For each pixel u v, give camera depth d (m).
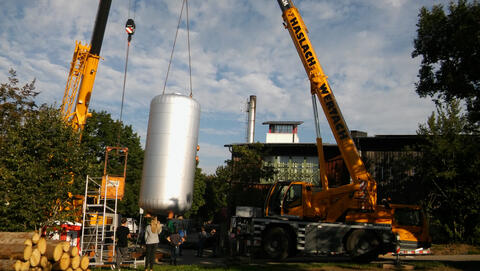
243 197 27.19
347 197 15.62
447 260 16.05
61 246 8.12
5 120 22.12
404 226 16.41
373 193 15.43
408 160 26.42
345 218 15.42
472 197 23.55
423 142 27.52
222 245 21.20
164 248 26.06
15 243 7.73
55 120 15.84
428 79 15.10
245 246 17.27
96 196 16.61
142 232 27.91
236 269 11.93
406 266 12.75
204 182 49.09
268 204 16.44
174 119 12.71
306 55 16.44
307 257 17.64
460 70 13.88
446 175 23.55
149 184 12.45
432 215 25.55
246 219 17.17
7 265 7.16
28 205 14.14
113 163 36.88
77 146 15.82
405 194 29.03
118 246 13.09
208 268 12.39
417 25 14.85
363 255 14.70
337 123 15.79
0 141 17.25
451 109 25.28
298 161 34.28
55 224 14.87
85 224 16.92
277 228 15.56
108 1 19.56
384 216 15.09
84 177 15.95
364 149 31.05
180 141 12.63
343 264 13.28
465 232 24.20
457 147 23.77
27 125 15.40
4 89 22.75
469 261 14.88
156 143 12.63
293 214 16.00
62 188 14.87
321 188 16.89
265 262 14.94
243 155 30.73
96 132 37.38
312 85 16.22
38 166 14.60
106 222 18.03
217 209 47.56
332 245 14.98
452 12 13.66
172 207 12.27
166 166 12.44
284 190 16.45
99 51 20.16
